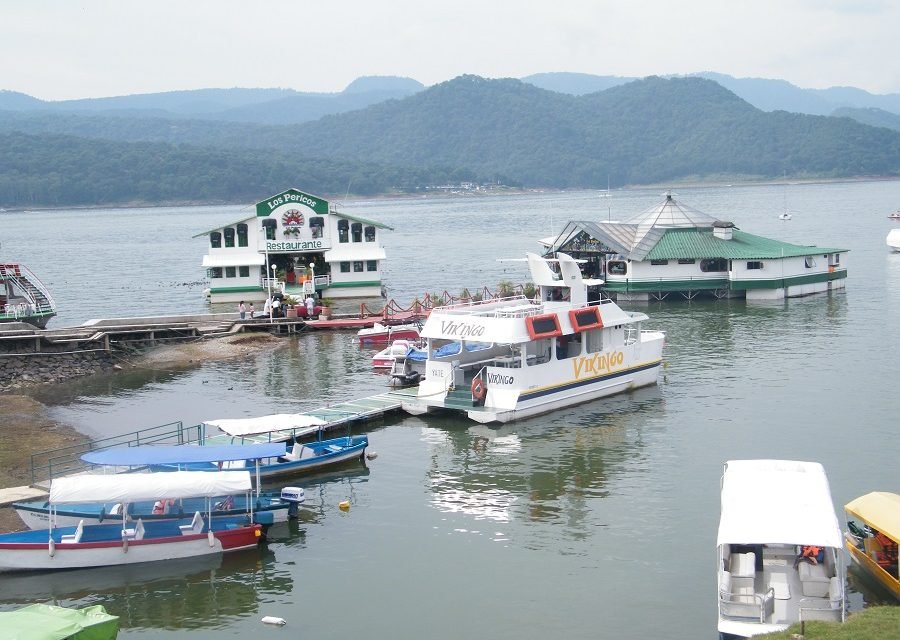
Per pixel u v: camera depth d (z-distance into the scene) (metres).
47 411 62.41
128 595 36.44
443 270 142.12
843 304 97.81
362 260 110.38
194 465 45.66
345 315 94.94
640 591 35.72
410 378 66.50
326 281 110.69
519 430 55.81
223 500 42.12
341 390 66.12
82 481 38.31
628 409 59.56
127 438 54.88
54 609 30.59
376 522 42.88
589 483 46.81
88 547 38.03
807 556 33.06
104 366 75.88
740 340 80.25
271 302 93.50
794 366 69.69
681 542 39.69
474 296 98.75
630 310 98.31
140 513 40.50
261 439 51.41
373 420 58.09
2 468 48.22
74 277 149.75
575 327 59.72
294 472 48.50
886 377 65.50
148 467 45.97
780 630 29.91
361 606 35.34
